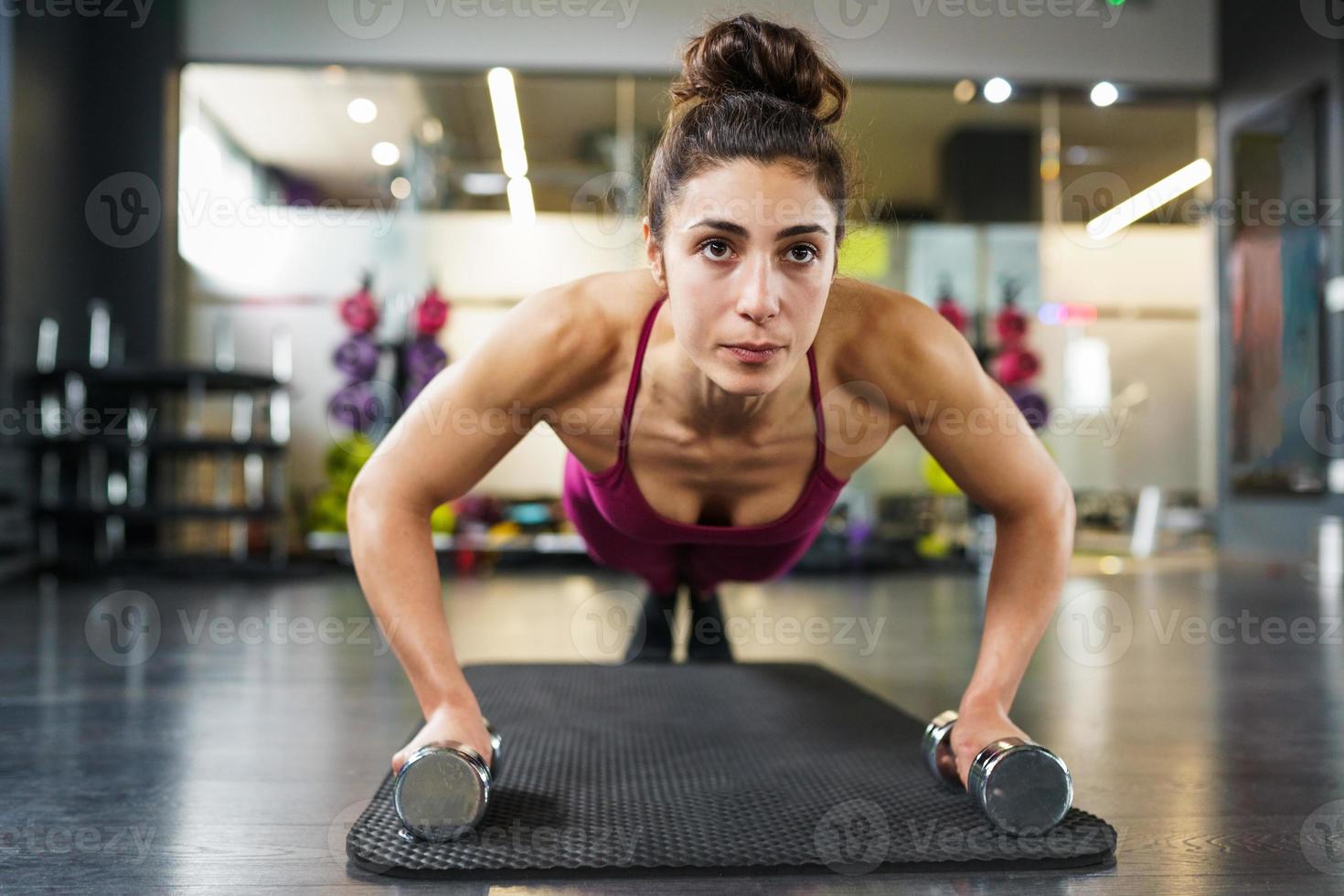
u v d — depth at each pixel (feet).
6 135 16.94
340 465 19.84
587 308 3.52
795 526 4.11
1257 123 20.72
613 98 21.21
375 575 3.54
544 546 19.74
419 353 20.80
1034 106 22.04
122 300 20.15
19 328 17.15
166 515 16.76
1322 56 18.97
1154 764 4.46
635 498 4.00
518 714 5.13
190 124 20.94
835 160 2.92
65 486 18.08
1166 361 22.03
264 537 20.27
